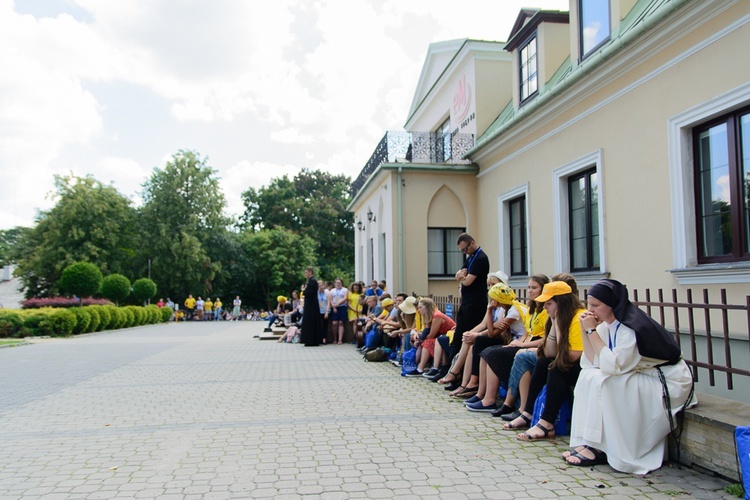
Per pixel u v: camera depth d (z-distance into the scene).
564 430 5.04
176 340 18.27
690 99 6.83
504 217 12.89
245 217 56.69
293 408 6.40
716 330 6.29
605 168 8.66
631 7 8.38
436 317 8.60
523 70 12.55
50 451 4.70
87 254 41.88
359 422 5.65
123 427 5.57
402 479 3.85
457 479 3.84
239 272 45.97
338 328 15.62
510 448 4.62
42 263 41.69
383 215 16.45
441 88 17.97
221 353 13.29
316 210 53.94
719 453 3.71
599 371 4.24
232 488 3.71
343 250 55.62
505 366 5.96
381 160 15.84
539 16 11.25
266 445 4.80
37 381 8.83
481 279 7.38
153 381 8.70
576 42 9.73
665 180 7.30
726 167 6.52
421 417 5.84
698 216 6.93
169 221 42.97
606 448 4.08
